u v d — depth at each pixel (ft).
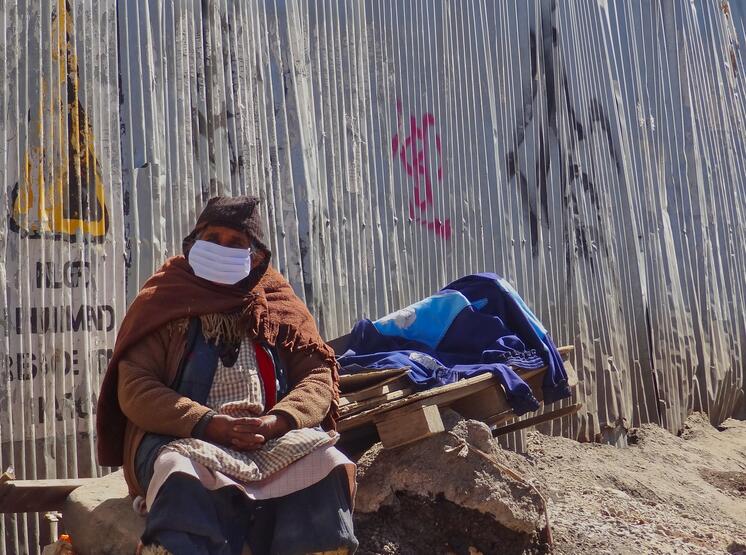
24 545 12.87
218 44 16.08
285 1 17.46
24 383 12.93
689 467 23.16
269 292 10.87
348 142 18.47
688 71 29.25
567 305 23.38
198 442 9.28
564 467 20.06
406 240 19.53
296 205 17.15
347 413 12.32
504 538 12.54
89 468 13.58
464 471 12.45
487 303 15.60
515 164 22.49
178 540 8.77
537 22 23.72
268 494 9.36
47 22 13.57
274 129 16.96
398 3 20.01
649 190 27.07
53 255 13.38
